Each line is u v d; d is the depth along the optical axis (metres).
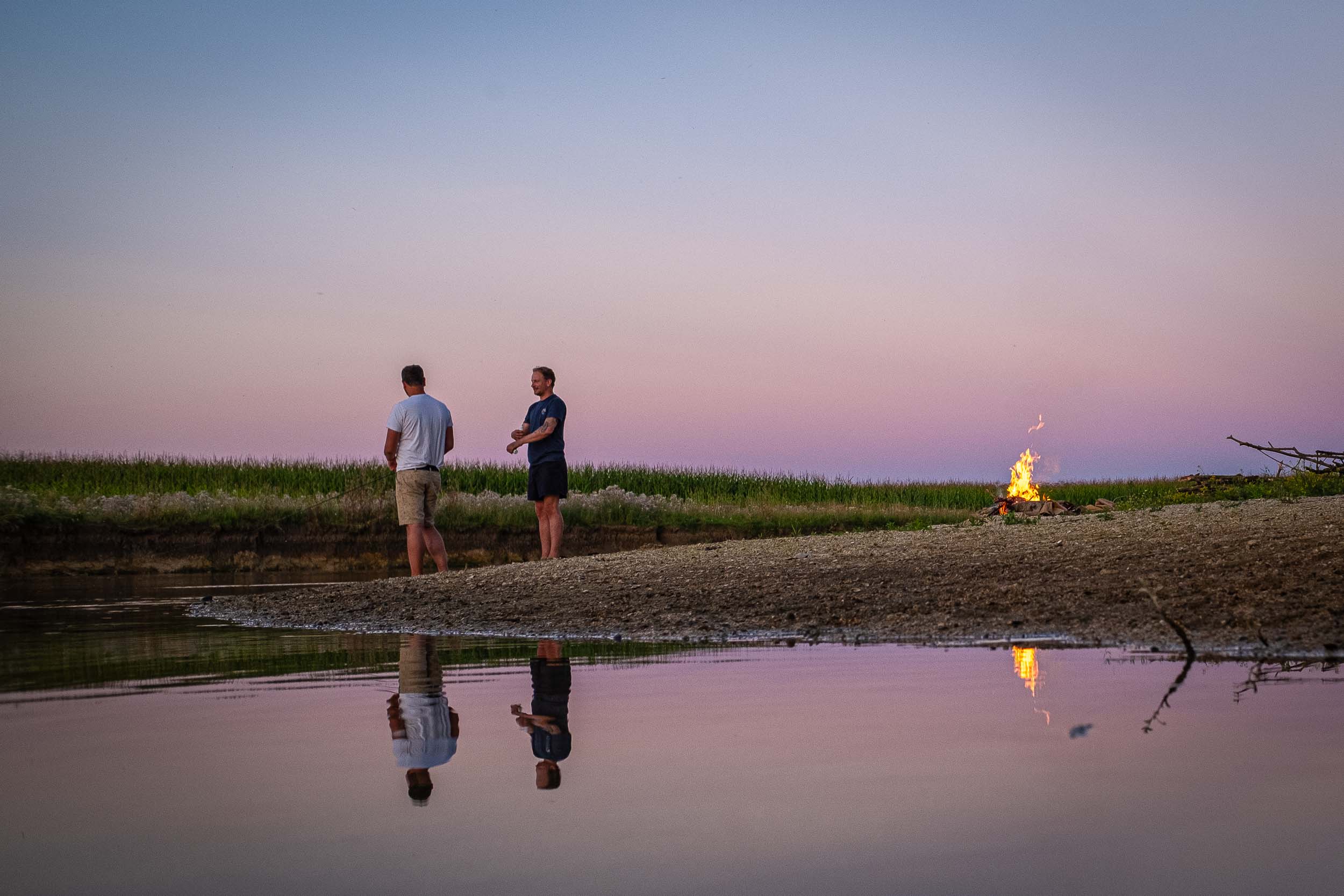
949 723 2.83
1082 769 2.31
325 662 4.38
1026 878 1.65
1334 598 4.98
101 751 2.59
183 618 6.70
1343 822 1.93
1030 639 4.70
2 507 13.28
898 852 1.78
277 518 15.10
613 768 2.37
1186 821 1.94
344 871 1.71
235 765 2.44
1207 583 5.65
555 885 1.63
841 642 4.87
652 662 4.25
